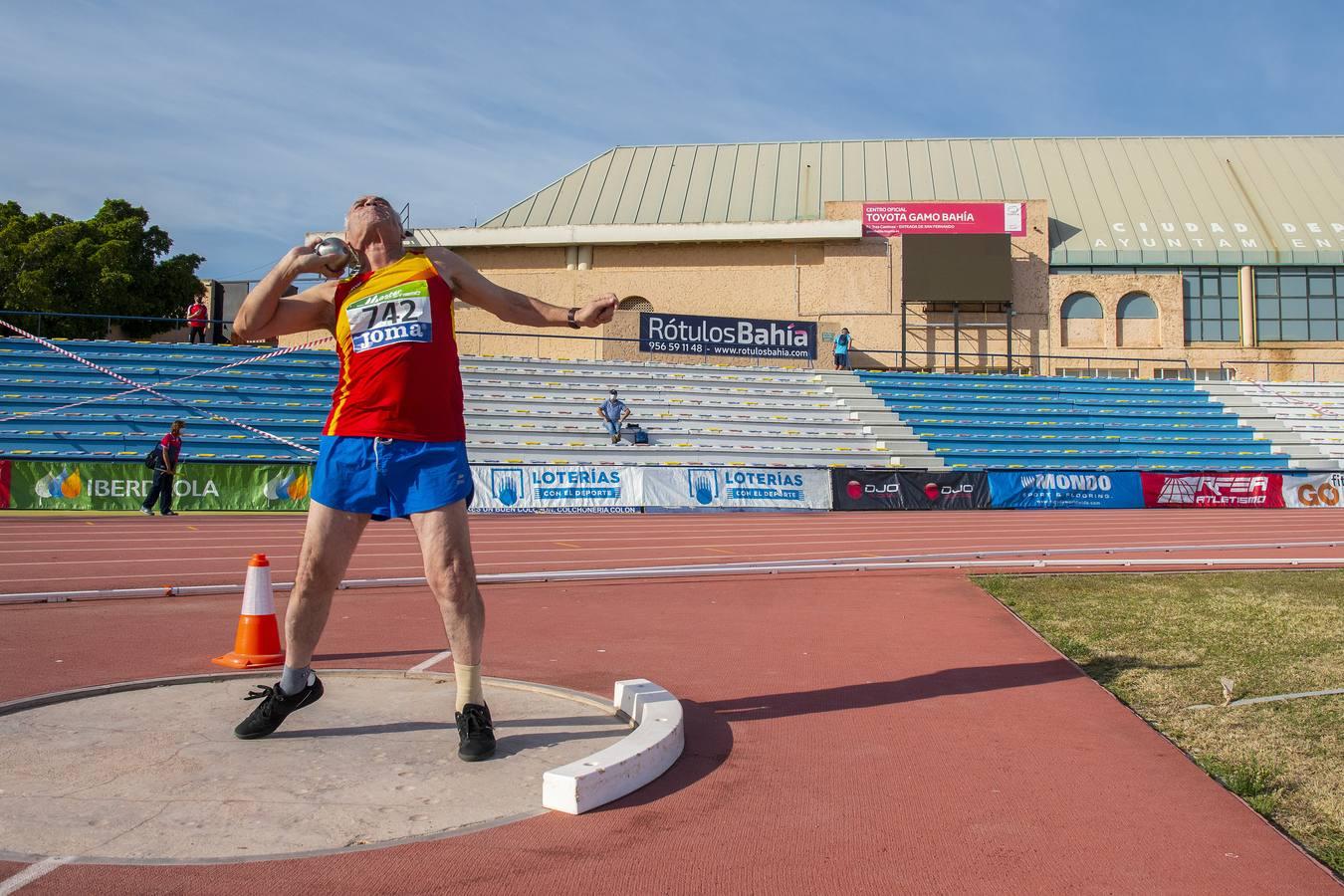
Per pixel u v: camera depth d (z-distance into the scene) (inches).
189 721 190.7
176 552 540.7
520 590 398.9
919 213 1595.7
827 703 223.8
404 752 173.3
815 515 898.1
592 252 1585.9
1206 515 933.8
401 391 170.2
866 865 132.7
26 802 145.3
